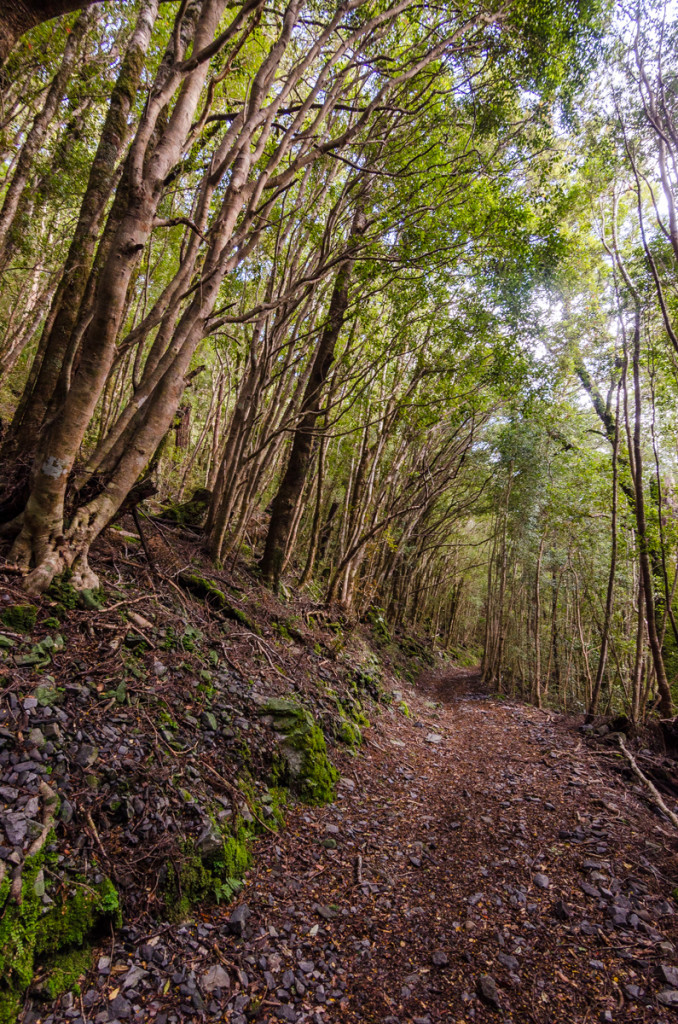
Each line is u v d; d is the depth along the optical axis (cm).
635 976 314
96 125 725
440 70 655
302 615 938
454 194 772
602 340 1081
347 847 454
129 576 575
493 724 1002
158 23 659
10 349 1191
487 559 2945
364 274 761
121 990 254
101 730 357
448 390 934
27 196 702
